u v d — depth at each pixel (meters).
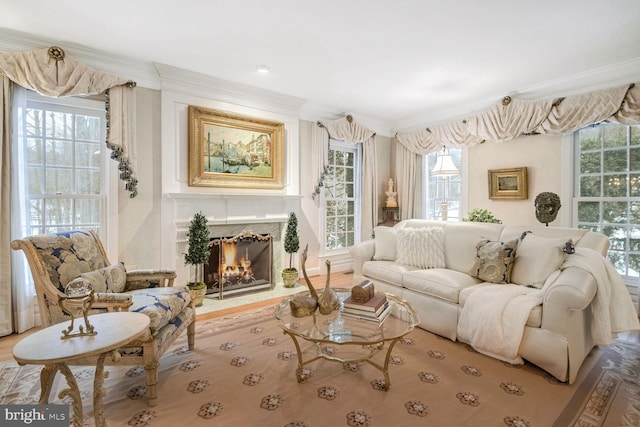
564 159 3.54
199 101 3.54
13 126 2.61
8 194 2.57
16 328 2.62
